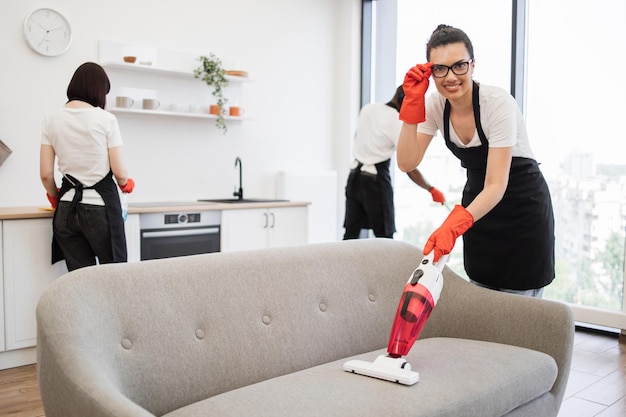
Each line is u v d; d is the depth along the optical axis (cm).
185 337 169
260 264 193
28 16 378
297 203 448
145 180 439
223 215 407
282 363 186
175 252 385
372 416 143
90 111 309
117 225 316
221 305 179
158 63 438
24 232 321
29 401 276
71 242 317
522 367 186
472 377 172
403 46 527
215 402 152
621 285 393
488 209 198
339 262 214
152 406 159
